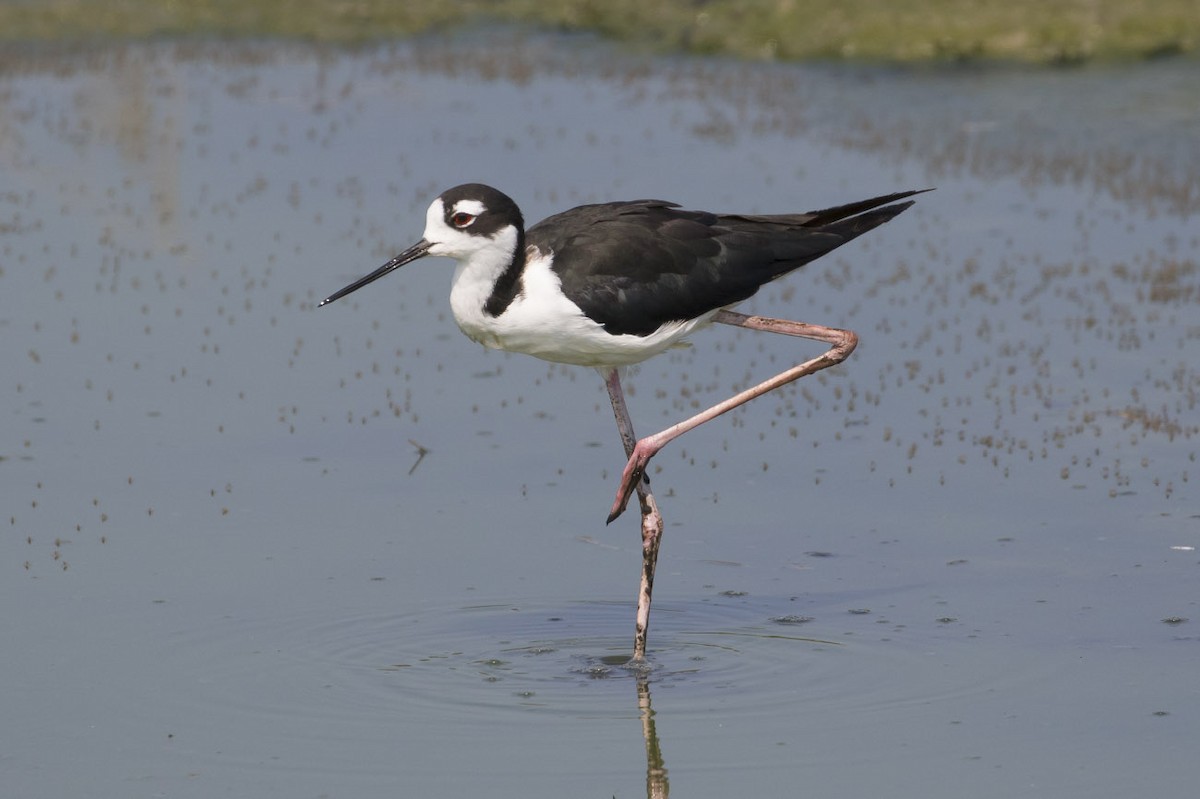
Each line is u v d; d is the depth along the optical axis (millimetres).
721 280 10109
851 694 9344
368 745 8836
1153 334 15367
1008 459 12805
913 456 12961
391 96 25266
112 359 15133
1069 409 13758
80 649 9961
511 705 9297
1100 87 24125
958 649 9844
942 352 15172
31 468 12758
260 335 15797
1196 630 9969
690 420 10141
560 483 12578
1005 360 14922
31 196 20156
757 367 15078
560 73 26688
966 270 17281
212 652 9938
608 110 24172
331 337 15797
